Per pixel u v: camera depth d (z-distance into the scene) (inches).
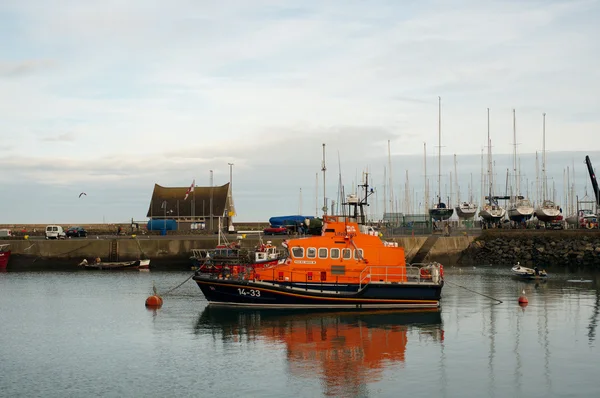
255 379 845.2
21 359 951.6
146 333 1116.5
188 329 1144.8
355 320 1209.4
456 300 1455.5
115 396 784.9
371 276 1309.1
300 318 1227.2
